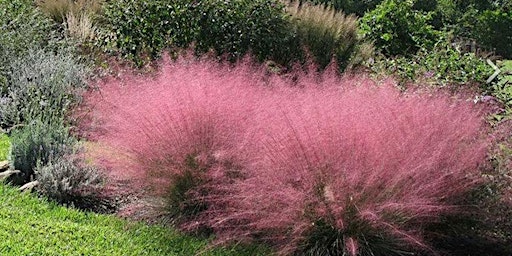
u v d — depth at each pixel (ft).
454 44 22.74
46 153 16.37
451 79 18.94
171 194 14.14
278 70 21.71
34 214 14.03
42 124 17.22
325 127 12.49
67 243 12.76
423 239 12.39
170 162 13.91
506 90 19.75
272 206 12.37
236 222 13.05
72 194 15.16
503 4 53.36
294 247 12.10
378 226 11.84
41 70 21.44
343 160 12.03
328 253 11.96
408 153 12.30
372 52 27.50
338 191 11.79
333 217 11.89
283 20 25.50
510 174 13.35
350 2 49.60
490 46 49.32
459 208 12.67
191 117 14.05
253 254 12.67
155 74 19.69
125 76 19.45
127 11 23.44
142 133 14.05
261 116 14.05
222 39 23.77
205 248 12.80
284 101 14.93
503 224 13.17
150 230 13.71
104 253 12.43
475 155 12.81
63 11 29.14
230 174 13.89
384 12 29.99
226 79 16.38
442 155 12.65
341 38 27.61
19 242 12.59
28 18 25.48
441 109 14.21
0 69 22.86
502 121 15.06
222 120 14.12
